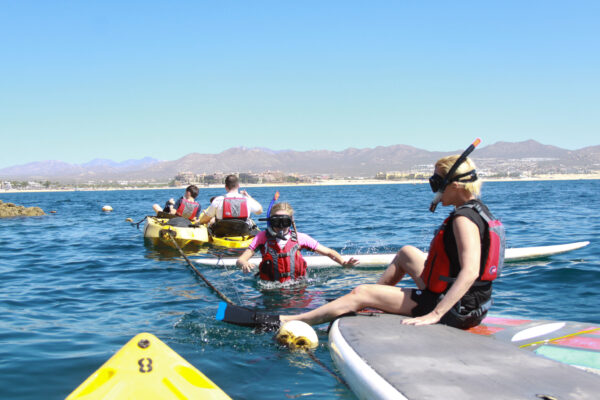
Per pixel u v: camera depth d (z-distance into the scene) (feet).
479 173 10.36
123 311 16.03
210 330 13.11
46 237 41.57
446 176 10.24
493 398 6.84
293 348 11.38
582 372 7.82
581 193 137.69
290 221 18.69
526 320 11.82
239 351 11.39
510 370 7.87
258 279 20.65
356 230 42.52
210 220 32.53
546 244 30.58
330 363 10.39
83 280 21.89
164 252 30.09
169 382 7.28
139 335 8.50
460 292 9.74
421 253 11.91
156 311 15.83
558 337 10.20
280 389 9.23
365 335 9.75
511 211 63.67
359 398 8.27
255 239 19.16
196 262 24.97
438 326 10.08
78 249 32.94
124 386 7.09
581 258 23.94
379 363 8.32
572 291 17.80
